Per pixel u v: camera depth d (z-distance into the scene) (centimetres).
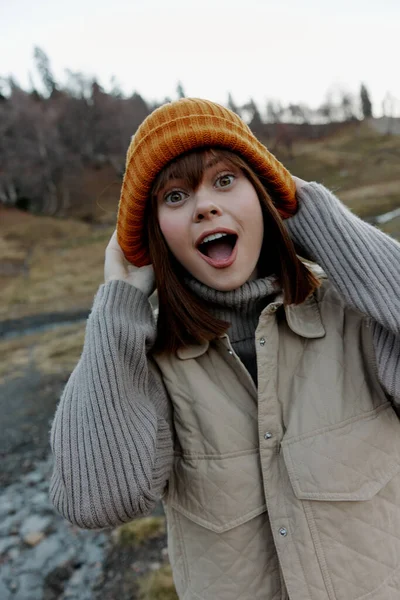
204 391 110
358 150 5347
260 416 105
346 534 98
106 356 106
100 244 2706
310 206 119
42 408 648
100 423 101
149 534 320
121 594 271
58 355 945
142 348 110
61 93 6900
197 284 114
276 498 102
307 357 112
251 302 113
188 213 105
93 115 5603
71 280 1919
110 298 118
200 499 106
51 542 339
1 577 309
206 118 105
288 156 5088
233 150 108
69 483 97
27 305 1602
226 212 103
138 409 105
